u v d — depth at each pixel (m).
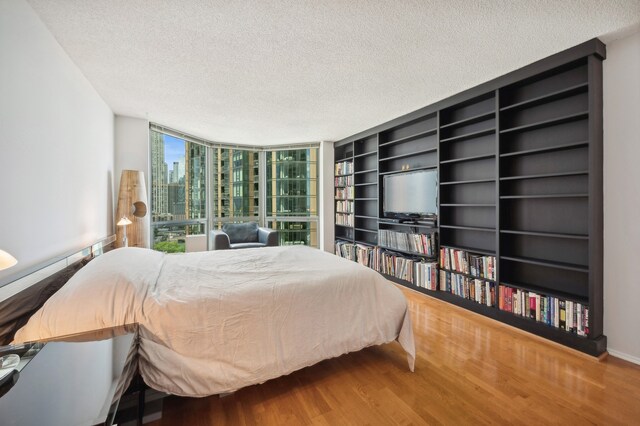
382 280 2.15
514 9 1.79
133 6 1.71
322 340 1.82
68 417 0.82
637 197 2.07
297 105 3.49
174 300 1.54
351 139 5.13
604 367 2.01
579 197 2.45
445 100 3.36
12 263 1.03
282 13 1.80
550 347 2.30
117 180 3.73
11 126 1.49
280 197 5.86
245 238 5.12
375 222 4.93
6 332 1.22
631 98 2.09
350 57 2.36
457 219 3.50
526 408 1.59
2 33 1.42
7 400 0.88
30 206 1.66
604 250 2.22
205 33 2.00
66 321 1.30
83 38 2.02
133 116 3.82
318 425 1.47
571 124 2.48
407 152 4.19
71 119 2.27
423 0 1.70
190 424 1.48
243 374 1.55
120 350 1.19
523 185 2.80
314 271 2.13
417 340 2.42
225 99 3.25
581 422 1.48
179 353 1.46
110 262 1.74
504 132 2.81
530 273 2.77
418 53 2.31
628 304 2.11
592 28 2.00
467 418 1.51
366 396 1.70
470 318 2.90
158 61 2.38
